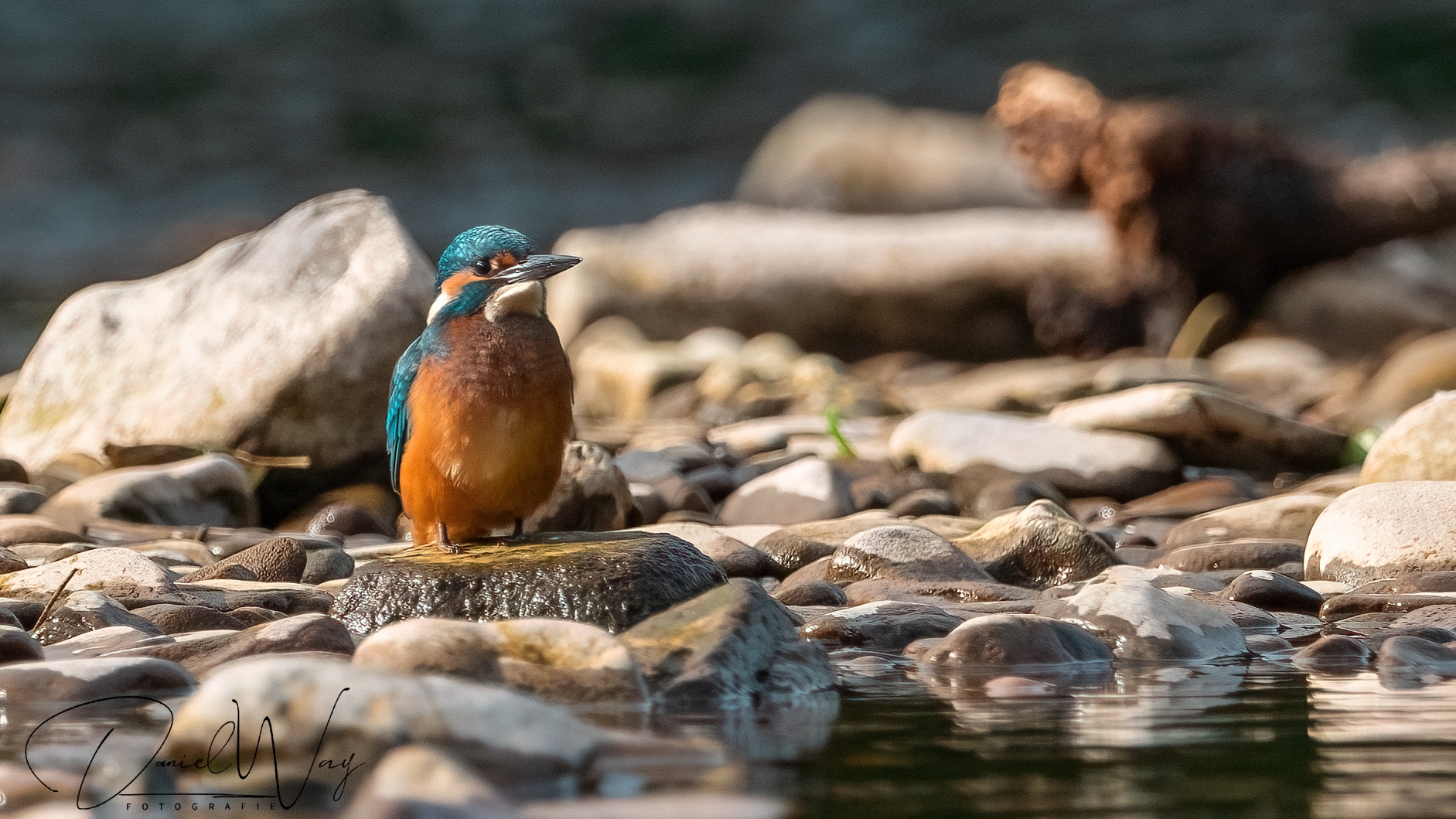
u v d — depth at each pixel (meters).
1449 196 18.25
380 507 11.34
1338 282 22.98
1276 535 9.82
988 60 50.25
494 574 6.77
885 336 23.53
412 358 7.32
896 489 11.72
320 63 53.16
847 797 3.95
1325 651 6.32
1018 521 9.05
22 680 5.40
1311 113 41.28
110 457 11.26
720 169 47.50
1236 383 18.53
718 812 3.77
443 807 3.53
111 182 45.59
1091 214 24.11
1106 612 6.70
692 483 11.64
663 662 5.59
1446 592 7.54
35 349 12.46
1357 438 12.81
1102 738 4.73
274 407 11.33
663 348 21.56
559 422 7.09
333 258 11.83
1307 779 4.13
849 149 38.00
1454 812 3.75
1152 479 11.95
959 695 5.59
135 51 53.62
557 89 51.75
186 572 8.84
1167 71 45.84
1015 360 22.95
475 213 44.12
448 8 55.44
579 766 4.23
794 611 7.49
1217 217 18.69
